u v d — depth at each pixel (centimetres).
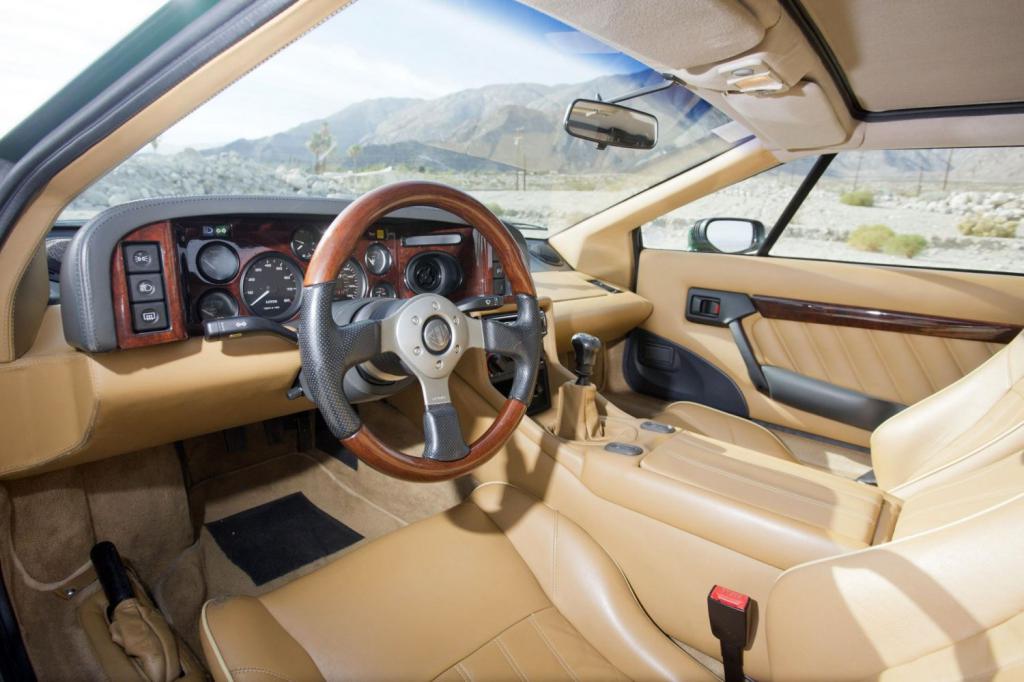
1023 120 150
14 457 102
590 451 119
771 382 222
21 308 100
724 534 98
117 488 143
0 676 105
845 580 74
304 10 68
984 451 104
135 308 102
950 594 64
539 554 114
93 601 127
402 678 90
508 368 155
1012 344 118
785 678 85
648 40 101
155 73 73
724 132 201
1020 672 53
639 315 246
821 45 121
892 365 198
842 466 201
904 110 160
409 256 148
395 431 173
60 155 81
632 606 101
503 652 96
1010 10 105
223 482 189
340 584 104
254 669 83
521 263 108
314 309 83
